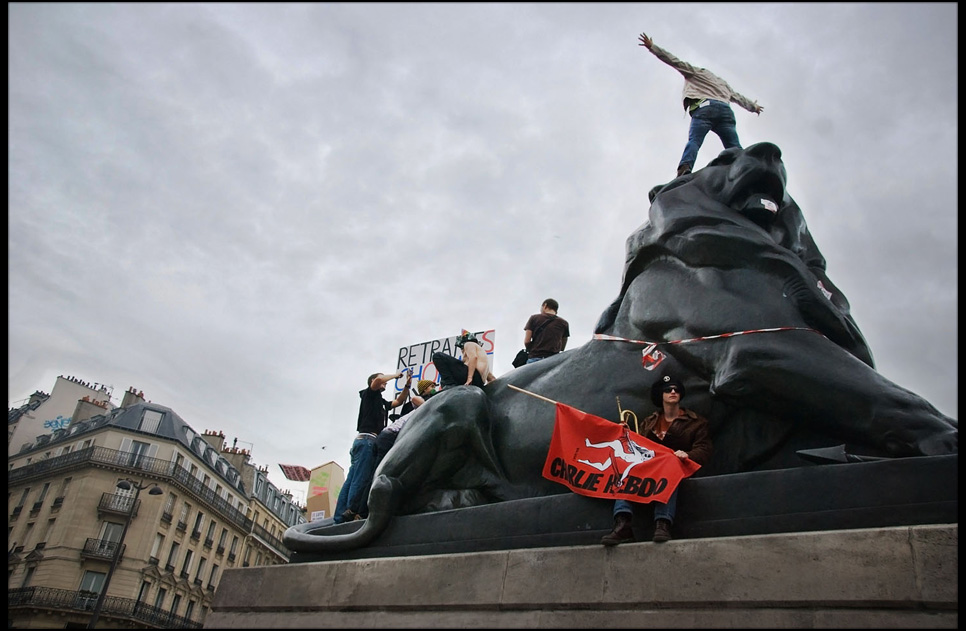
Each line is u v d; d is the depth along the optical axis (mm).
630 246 6672
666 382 5445
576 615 4699
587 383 6086
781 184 6359
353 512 7121
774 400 5312
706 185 6562
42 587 30266
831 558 4223
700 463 5035
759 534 4629
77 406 38000
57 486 33406
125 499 32656
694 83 8430
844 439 5164
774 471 4781
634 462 5109
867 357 5930
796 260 5859
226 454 42750
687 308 5906
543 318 8062
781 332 5480
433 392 8117
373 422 8016
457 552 5609
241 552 40000
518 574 5059
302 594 5871
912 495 4359
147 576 32188
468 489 6164
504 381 6641
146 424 35312
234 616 6047
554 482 5859
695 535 4820
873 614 3994
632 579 4664
